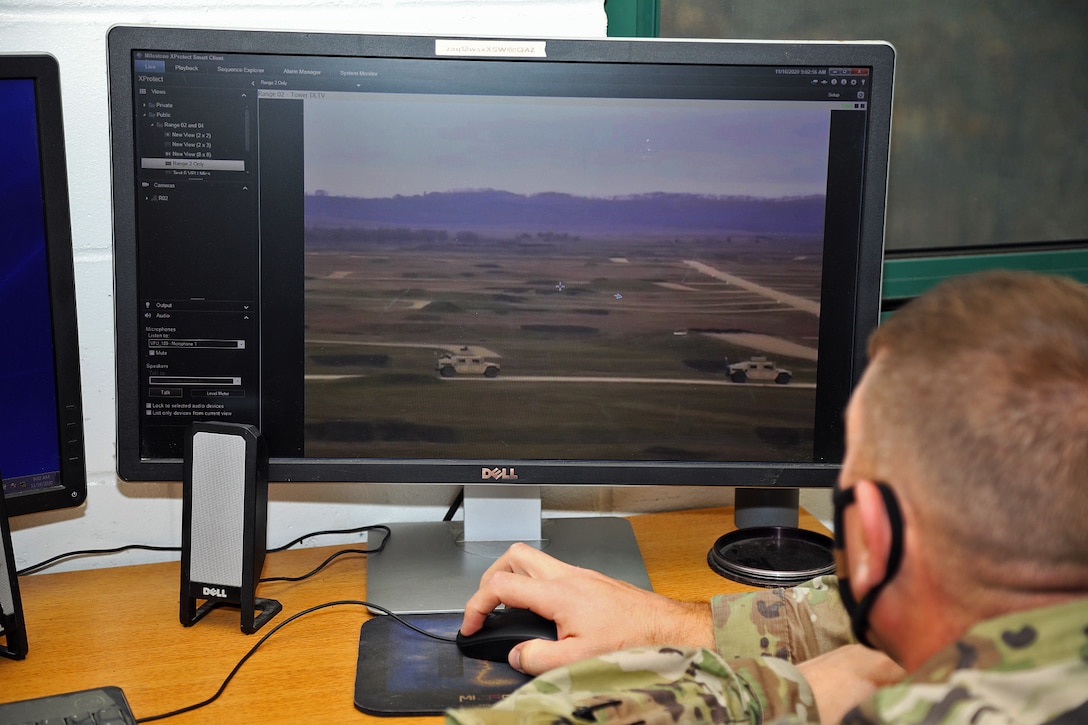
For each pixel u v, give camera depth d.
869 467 0.46
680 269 0.97
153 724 0.74
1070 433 0.40
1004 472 0.40
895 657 0.51
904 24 1.27
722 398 0.99
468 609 0.85
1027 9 1.32
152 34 0.88
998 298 0.44
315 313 0.94
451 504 1.15
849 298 0.98
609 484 0.99
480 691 0.79
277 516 1.10
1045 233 1.41
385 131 0.92
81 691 0.75
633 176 0.95
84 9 0.97
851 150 0.96
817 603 0.84
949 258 1.38
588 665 0.60
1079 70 1.36
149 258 0.91
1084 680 0.39
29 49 0.96
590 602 0.83
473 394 0.97
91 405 1.03
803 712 0.61
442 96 0.92
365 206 0.93
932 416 0.42
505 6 1.08
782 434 1.00
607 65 0.93
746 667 0.64
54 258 0.88
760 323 0.98
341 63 0.91
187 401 0.94
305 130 0.91
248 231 0.92
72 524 1.04
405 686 0.80
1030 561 0.41
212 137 0.90
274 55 0.90
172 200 0.91
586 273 0.96
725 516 1.20
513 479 0.97
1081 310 0.43
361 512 1.13
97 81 0.99
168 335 0.93
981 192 1.37
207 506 0.88
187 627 0.90
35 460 0.91
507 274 0.95
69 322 0.90
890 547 0.45
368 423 0.96
